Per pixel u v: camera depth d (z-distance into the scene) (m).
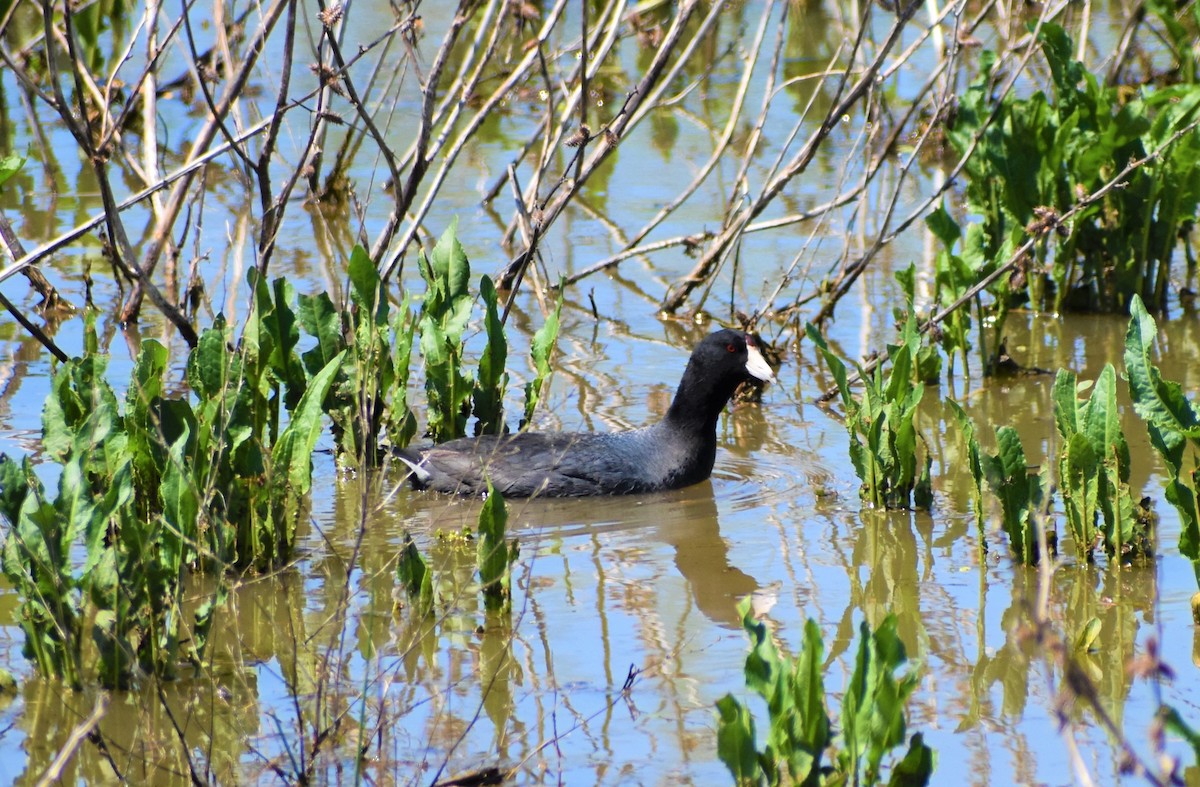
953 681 7.85
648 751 7.09
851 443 10.81
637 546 10.05
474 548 9.88
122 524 7.82
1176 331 14.64
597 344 14.67
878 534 10.18
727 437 12.56
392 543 9.96
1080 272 16.53
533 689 7.77
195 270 14.11
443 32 25.09
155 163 15.59
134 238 17.06
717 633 8.49
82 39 21.00
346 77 11.30
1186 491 8.55
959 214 17.80
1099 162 14.59
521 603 8.95
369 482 8.38
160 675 7.79
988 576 9.32
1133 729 7.26
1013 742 7.16
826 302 14.93
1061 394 9.42
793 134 14.59
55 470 10.71
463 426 11.77
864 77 14.05
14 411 12.16
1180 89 15.31
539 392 11.77
